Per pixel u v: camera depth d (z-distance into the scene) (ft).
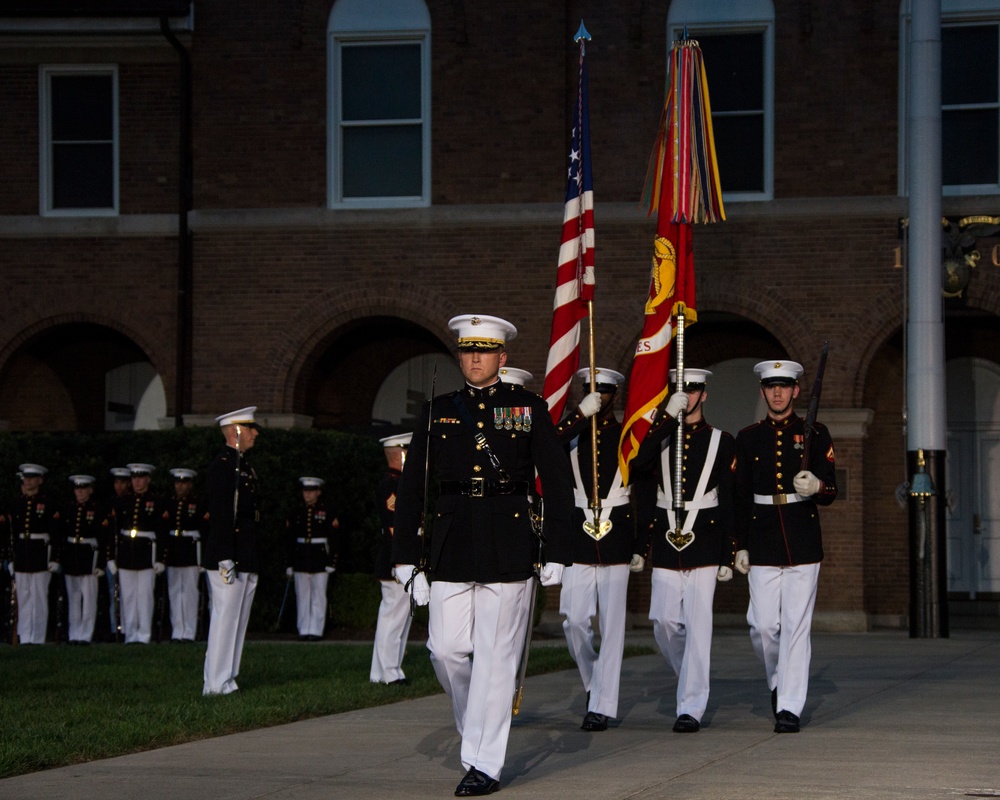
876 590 67.00
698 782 21.17
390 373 70.85
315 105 65.16
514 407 21.80
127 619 58.34
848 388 61.26
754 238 62.34
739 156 63.46
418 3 64.90
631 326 62.54
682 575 28.58
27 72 67.72
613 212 62.80
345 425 69.77
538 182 63.62
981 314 65.57
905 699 32.73
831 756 23.86
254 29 65.57
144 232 66.49
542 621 61.41
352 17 65.16
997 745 25.17
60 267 66.85
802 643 27.61
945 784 20.88
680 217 33.04
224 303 65.00
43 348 71.46
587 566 28.76
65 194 67.72
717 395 69.56
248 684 36.37
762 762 23.20
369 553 61.82
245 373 64.75
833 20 62.59
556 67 63.77
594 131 63.52
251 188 65.21
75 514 59.16
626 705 32.24
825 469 27.76
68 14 65.67
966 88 63.26
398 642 36.63
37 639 58.34
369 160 65.46
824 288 61.82
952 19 63.05
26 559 57.98
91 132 67.77
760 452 28.04
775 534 27.71
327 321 64.54
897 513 67.15
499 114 64.08
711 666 42.63
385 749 25.48
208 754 24.93
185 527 58.80
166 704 31.37
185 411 66.28
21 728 27.58
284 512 59.62
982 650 48.11
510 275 63.52
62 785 21.59
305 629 57.62
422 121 64.95
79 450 62.23
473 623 21.59
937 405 54.85
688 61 34.06
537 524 21.62
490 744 20.77
